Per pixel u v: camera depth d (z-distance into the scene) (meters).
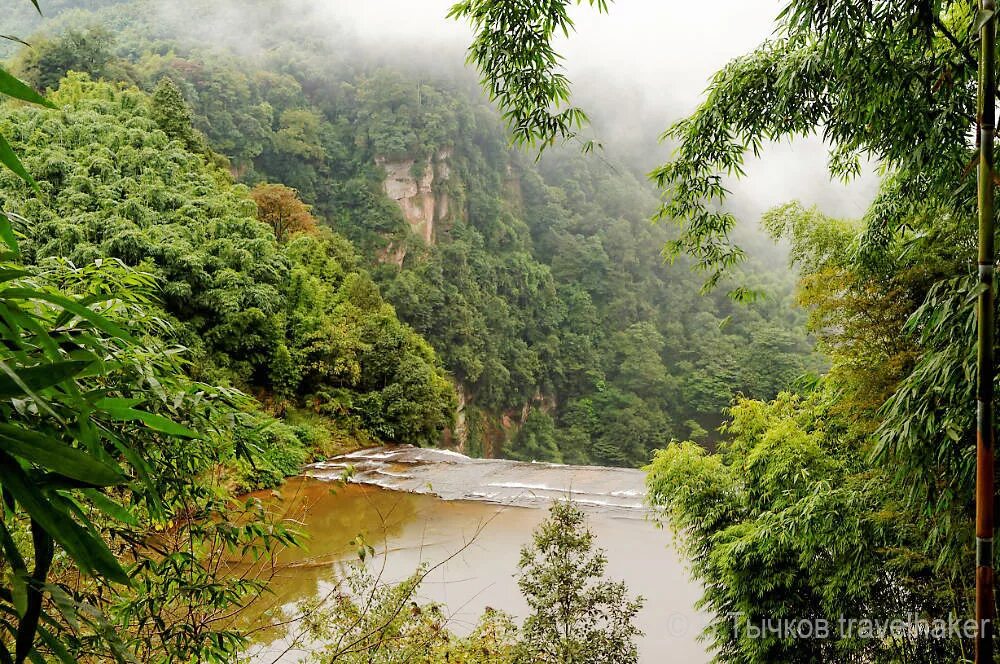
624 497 10.57
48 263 1.83
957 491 2.82
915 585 3.66
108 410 0.96
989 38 1.84
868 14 2.60
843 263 3.94
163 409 1.65
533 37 2.84
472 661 3.56
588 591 4.10
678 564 7.55
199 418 1.73
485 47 2.95
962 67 2.64
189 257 14.61
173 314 14.55
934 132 2.74
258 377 16.30
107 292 1.90
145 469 1.11
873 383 3.63
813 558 4.07
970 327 2.44
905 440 2.79
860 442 4.19
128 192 16.64
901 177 3.28
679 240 4.07
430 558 7.86
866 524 3.71
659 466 5.17
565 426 41.69
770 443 4.42
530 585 4.08
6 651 0.77
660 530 8.79
